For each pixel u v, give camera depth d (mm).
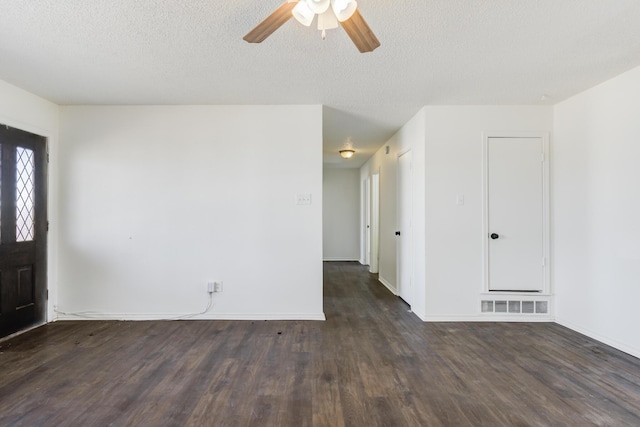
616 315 2934
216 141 3686
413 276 4117
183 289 3686
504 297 3658
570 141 3412
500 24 2109
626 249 2844
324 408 2002
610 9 1954
